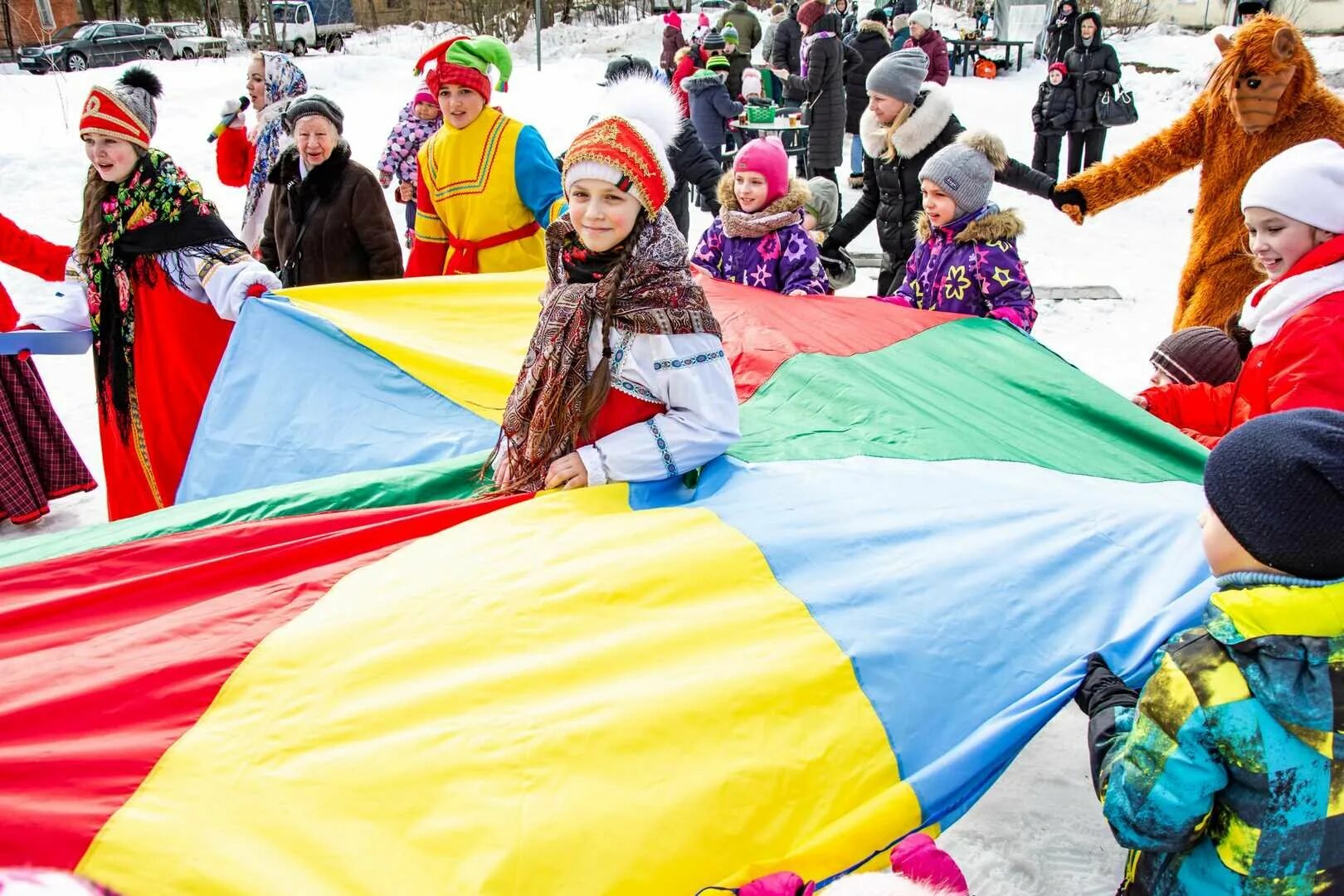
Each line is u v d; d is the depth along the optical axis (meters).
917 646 2.10
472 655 1.97
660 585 2.17
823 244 6.11
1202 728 1.58
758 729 1.89
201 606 2.12
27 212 9.60
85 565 2.29
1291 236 3.04
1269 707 1.54
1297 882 1.60
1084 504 2.63
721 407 2.68
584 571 2.18
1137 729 1.68
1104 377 6.32
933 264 4.32
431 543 2.34
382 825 1.62
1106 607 2.28
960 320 3.84
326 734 1.76
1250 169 4.32
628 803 1.72
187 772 1.68
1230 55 4.26
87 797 1.62
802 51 12.90
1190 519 2.58
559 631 2.04
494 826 1.63
